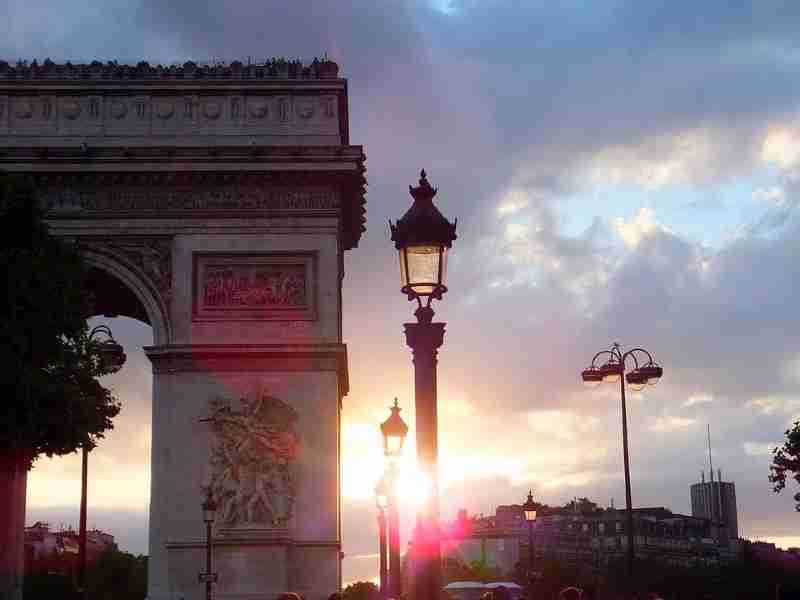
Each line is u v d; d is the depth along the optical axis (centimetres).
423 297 4788
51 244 11031
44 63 12812
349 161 12594
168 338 12469
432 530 4638
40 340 10594
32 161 12494
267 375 12375
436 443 4712
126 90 12812
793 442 17075
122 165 12538
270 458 12206
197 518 12131
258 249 12594
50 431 10619
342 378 13250
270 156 12569
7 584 12169
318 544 12106
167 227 12619
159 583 12031
